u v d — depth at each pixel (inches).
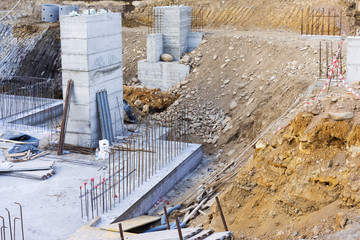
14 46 1333.7
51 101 1098.7
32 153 792.9
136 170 735.7
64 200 640.4
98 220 583.8
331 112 466.3
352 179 428.5
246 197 517.0
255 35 1145.4
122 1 1477.6
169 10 1128.2
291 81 886.4
